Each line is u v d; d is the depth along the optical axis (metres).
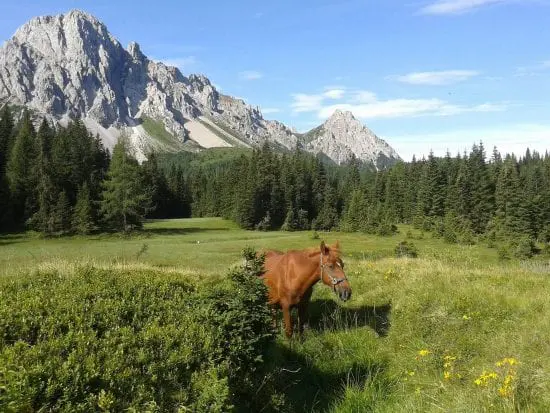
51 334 4.94
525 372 5.98
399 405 5.91
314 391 6.96
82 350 4.66
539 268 15.46
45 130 121.75
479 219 101.81
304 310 9.08
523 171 144.50
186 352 5.06
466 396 5.69
